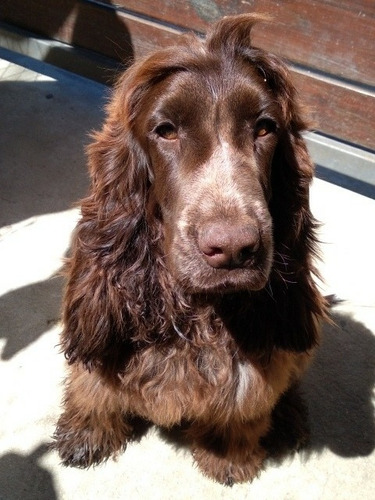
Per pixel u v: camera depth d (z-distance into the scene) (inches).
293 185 14.4
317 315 16.1
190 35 13.8
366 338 21.5
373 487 18.0
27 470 17.6
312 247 15.3
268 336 15.2
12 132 28.5
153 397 15.6
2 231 23.9
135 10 26.1
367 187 27.9
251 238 11.2
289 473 18.1
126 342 15.1
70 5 27.8
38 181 26.2
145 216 14.0
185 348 15.1
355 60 22.9
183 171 12.7
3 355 20.0
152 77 13.1
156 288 14.5
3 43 31.1
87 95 31.0
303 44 23.3
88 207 14.5
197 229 11.7
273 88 13.6
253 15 13.5
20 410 18.8
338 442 18.9
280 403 18.9
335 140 25.1
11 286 22.0
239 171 12.2
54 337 20.6
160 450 18.3
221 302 14.6
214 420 16.4
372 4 21.3
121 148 13.9
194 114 12.5
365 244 24.8
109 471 17.8
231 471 17.7
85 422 17.5
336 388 20.2
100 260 14.3
